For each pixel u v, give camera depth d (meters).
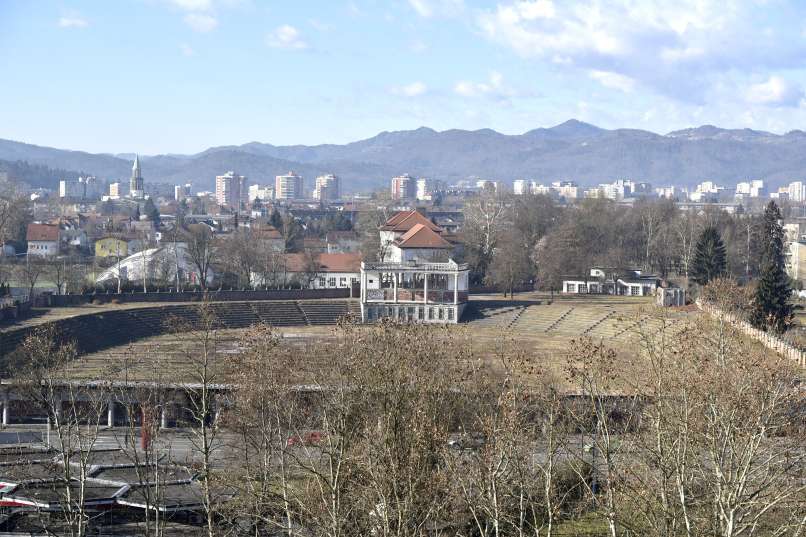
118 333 168.50
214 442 97.56
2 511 79.44
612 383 87.00
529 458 74.69
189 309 189.00
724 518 59.41
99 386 103.81
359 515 70.88
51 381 95.00
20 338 143.12
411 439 66.56
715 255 198.75
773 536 60.59
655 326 132.12
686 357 85.69
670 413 72.00
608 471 65.69
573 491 76.56
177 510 78.62
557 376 98.56
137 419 111.50
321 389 77.06
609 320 183.12
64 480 75.12
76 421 83.00
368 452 65.56
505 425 69.81
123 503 79.00
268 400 83.44
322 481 70.88
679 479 60.56
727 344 100.56
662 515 65.94
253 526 76.31
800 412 72.06
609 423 78.88
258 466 80.56
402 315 199.00
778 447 67.88
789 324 142.50
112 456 92.62
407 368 73.44
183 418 107.62
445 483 65.81
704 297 160.62
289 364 88.50
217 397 93.00
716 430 66.31
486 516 69.62
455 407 78.31
